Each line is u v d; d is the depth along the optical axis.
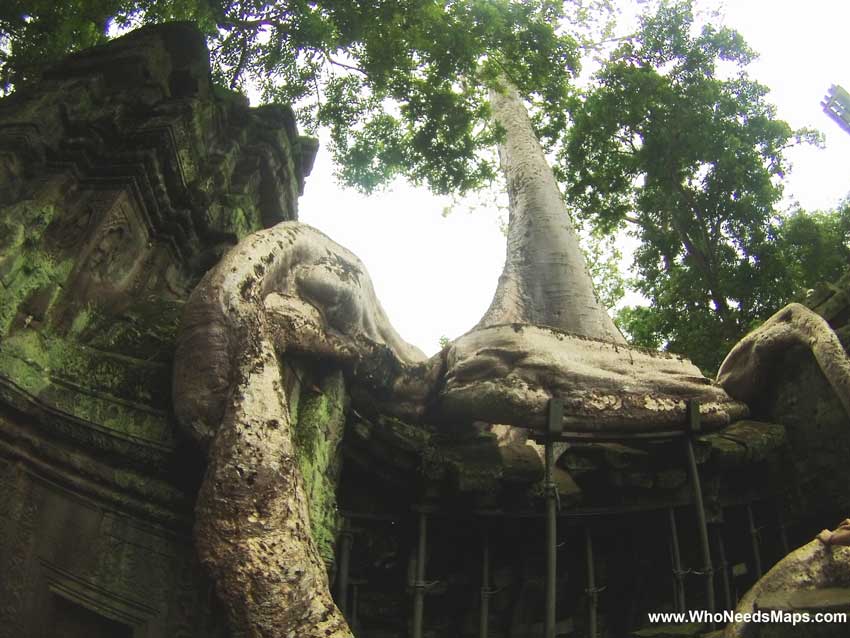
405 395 6.66
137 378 5.01
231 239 7.21
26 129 5.64
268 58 9.63
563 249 12.98
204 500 4.09
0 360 4.68
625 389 6.68
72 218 5.75
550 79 11.14
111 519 4.62
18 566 4.45
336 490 6.14
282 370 5.43
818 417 7.48
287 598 3.82
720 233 19.45
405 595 6.38
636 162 19.00
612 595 7.16
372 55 9.69
